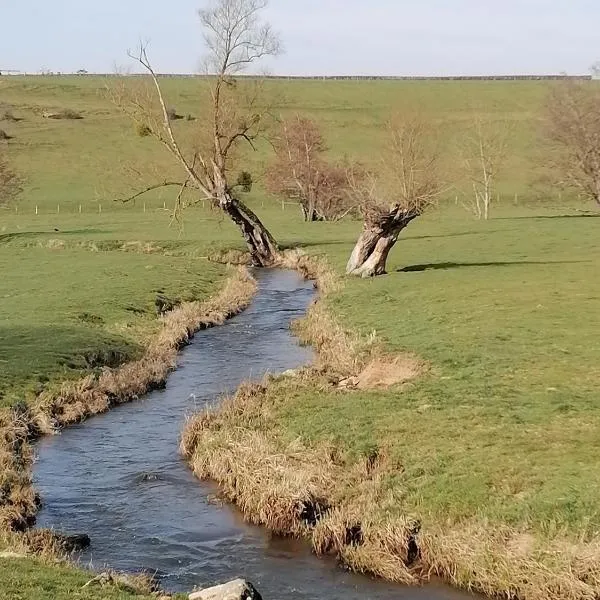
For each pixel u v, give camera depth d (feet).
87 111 430.61
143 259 168.55
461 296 109.19
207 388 82.94
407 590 43.09
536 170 313.94
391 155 255.29
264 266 178.81
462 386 68.03
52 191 308.81
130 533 50.47
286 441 60.13
